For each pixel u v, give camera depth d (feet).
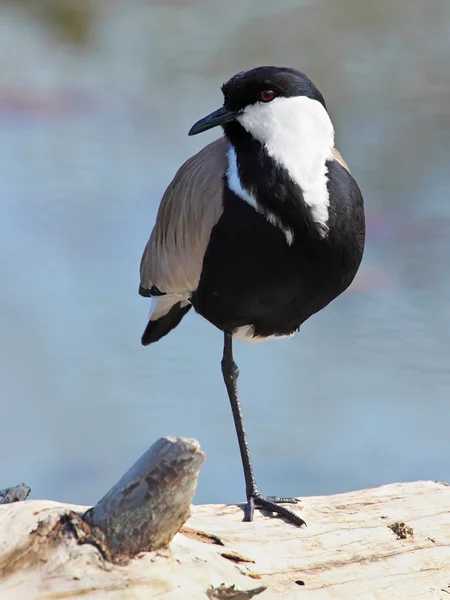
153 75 83.66
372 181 65.51
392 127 72.23
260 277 30.04
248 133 29.32
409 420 43.55
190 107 78.43
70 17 94.17
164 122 75.77
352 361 47.78
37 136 72.95
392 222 61.16
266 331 32.22
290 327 32.09
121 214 62.23
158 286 34.22
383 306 52.90
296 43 86.69
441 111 75.05
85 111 77.77
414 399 44.96
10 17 95.40
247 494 29.60
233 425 43.19
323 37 87.40
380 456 41.55
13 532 23.22
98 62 86.63
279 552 26.53
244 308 31.17
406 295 53.83
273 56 85.35
